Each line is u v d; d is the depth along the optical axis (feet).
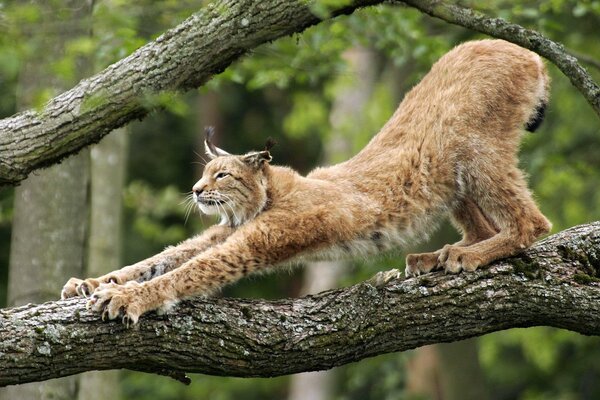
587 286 35.22
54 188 47.03
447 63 39.09
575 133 81.35
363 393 98.99
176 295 31.89
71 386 47.96
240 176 38.06
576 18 70.44
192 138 101.55
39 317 29.76
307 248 36.40
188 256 37.04
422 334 33.78
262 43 32.40
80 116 31.73
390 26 58.03
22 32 29.53
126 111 32.09
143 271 35.81
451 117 37.81
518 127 38.40
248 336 31.68
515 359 97.96
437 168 37.83
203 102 102.63
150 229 81.66
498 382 100.42
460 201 38.88
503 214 37.40
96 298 30.45
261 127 106.93
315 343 32.35
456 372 71.56
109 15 37.83
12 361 28.94
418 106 38.96
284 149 107.65
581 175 76.59
